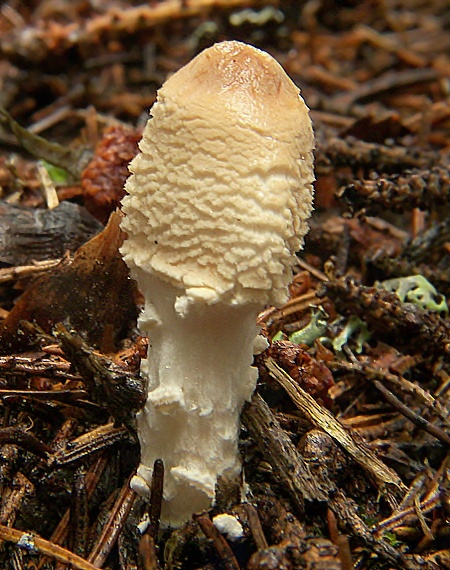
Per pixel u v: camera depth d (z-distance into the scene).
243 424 0.13
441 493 0.13
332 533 0.12
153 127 0.11
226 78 0.11
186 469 0.12
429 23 0.35
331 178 0.20
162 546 0.13
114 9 0.28
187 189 0.11
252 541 0.12
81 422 0.14
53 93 0.27
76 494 0.13
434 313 0.16
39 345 0.15
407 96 0.29
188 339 0.12
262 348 0.13
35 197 0.19
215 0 0.28
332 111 0.27
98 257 0.15
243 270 0.11
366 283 0.18
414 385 0.15
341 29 0.34
